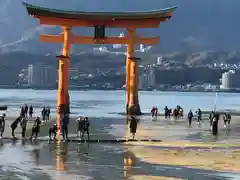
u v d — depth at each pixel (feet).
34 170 74.33
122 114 250.57
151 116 234.99
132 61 237.04
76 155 92.17
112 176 69.41
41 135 130.72
